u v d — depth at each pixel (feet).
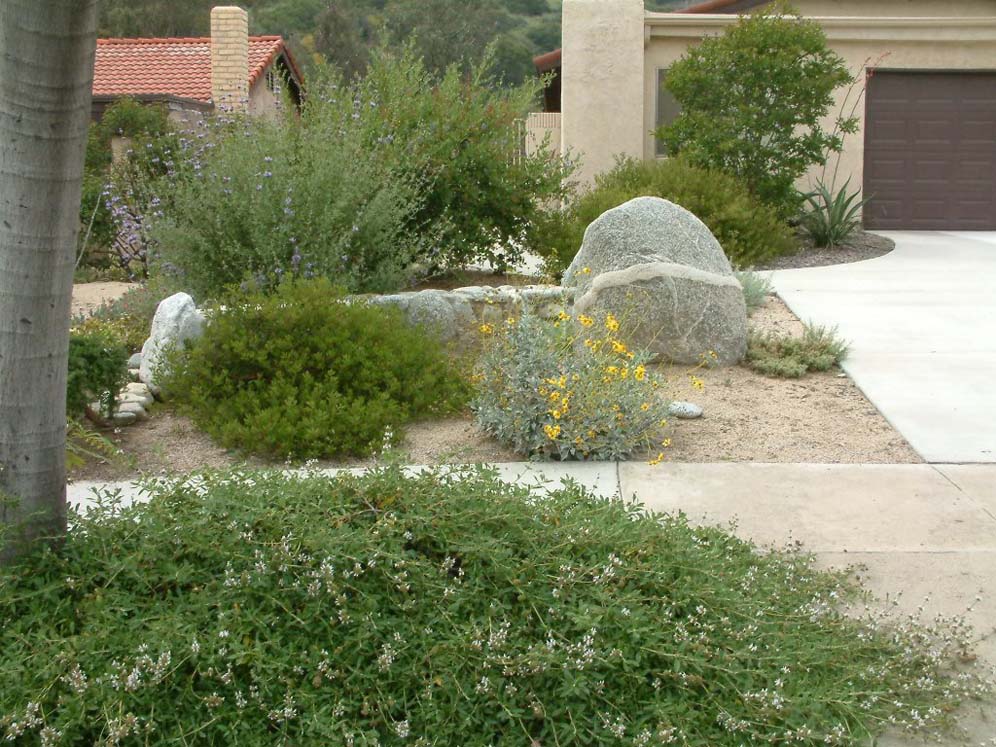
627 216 27.20
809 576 14.38
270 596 11.22
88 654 10.44
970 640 13.10
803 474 19.25
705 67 46.93
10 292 11.32
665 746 10.23
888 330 30.09
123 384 22.57
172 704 10.29
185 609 11.06
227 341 22.85
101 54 76.48
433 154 35.42
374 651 10.95
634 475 19.29
